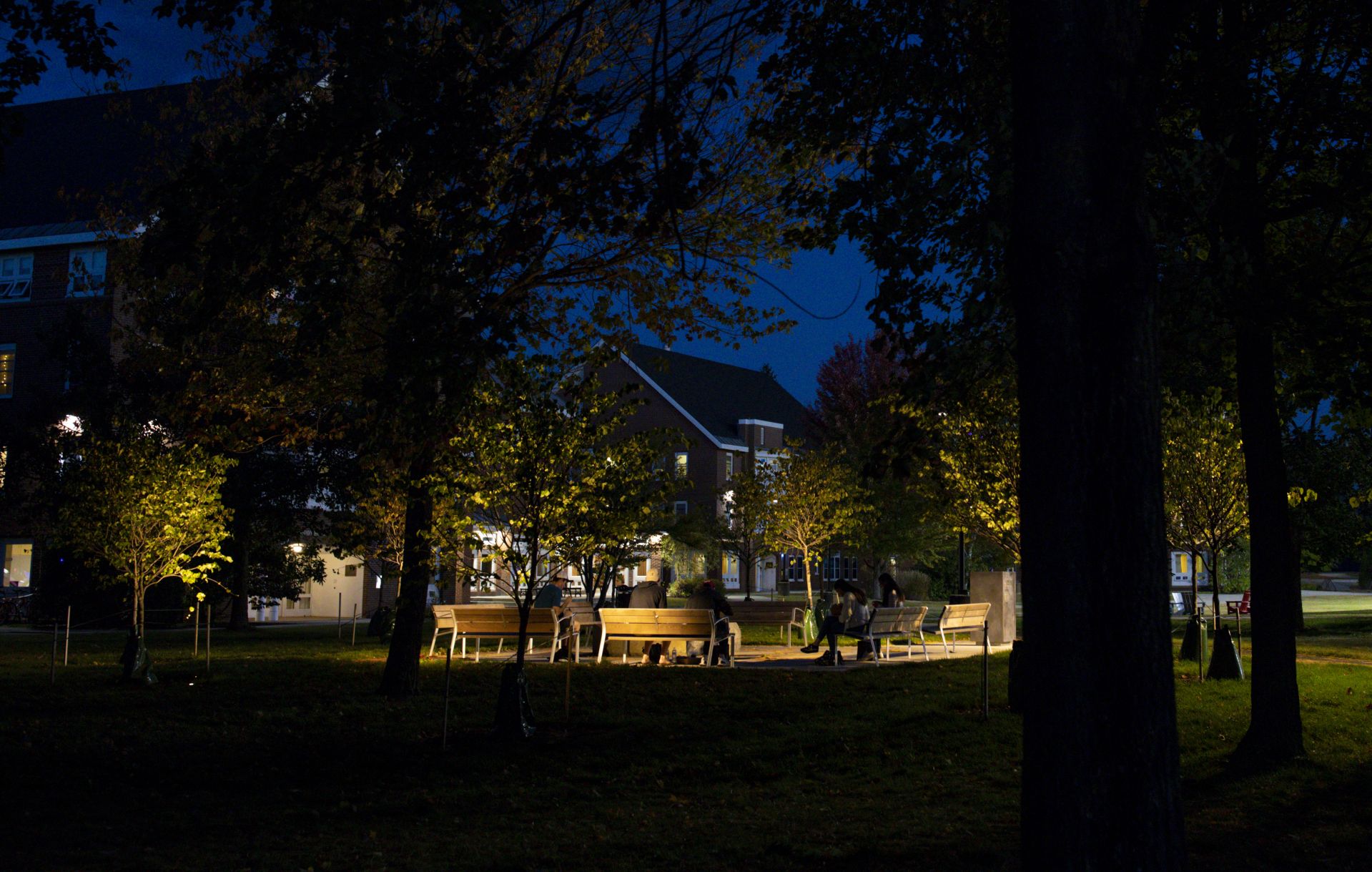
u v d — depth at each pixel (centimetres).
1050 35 515
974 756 1133
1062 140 509
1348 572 8594
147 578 1639
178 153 1816
